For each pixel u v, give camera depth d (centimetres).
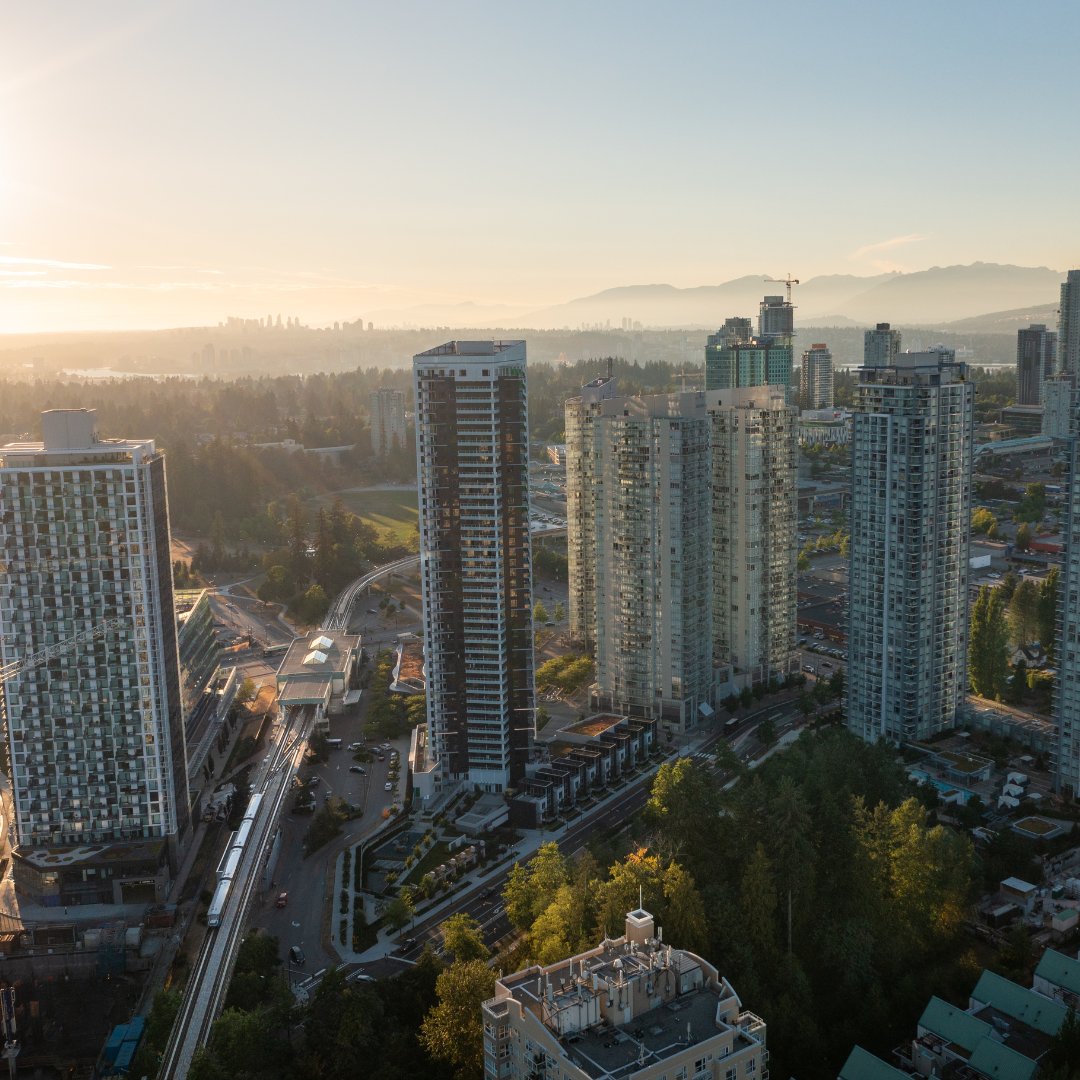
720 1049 18138
